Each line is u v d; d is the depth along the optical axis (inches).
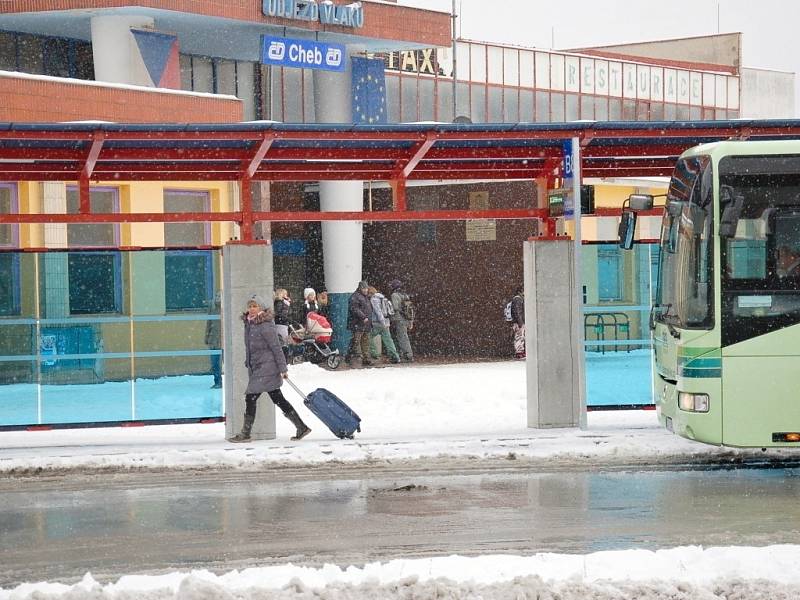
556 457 732.7
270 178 832.3
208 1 1467.8
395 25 1695.4
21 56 1485.0
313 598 391.5
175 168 810.2
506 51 2130.9
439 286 1732.3
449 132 769.6
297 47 1598.2
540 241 829.8
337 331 1738.4
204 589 389.4
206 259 843.4
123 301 842.2
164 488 655.1
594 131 778.8
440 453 736.3
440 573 424.2
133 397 842.8
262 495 627.5
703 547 487.8
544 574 421.1
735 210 673.6
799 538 503.2
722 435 671.1
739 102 2600.9
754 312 673.6
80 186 762.8
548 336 830.5
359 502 603.2
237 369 802.2
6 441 825.5
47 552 502.0
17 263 831.7
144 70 1467.8
